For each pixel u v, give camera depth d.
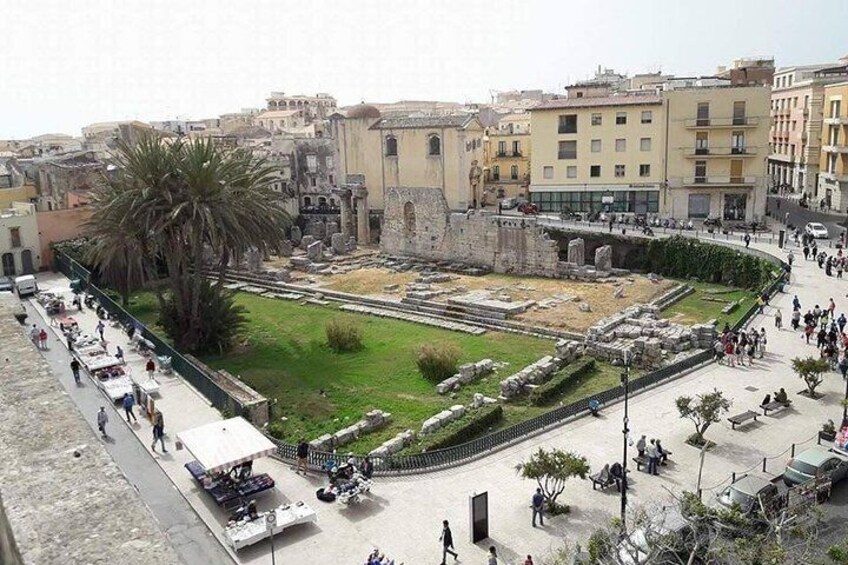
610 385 43.34
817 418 35.50
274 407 41.66
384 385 45.09
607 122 88.19
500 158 111.38
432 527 27.47
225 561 25.95
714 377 41.38
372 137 96.25
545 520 27.55
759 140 83.31
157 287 56.03
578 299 63.00
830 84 97.50
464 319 59.94
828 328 48.25
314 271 80.25
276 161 104.38
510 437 34.34
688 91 84.06
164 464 33.72
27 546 7.97
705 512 22.22
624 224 83.12
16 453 9.96
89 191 88.00
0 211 88.56
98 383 44.69
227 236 51.84
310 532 27.42
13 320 16.14
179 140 54.72
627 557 21.64
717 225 80.88
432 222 82.31
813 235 73.50
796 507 23.92
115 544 8.12
